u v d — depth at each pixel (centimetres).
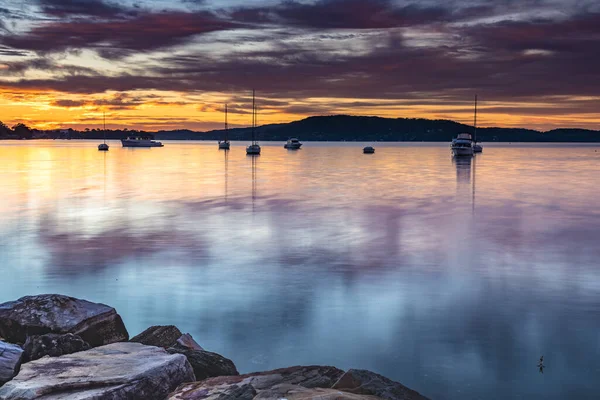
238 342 1357
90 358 910
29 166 9825
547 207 4353
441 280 1983
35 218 3506
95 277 1998
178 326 1473
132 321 1515
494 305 1680
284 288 1855
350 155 17462
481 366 1221
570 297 1772
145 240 2747
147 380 833
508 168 10219
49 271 2088
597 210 4172
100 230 3050
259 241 2734
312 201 4584
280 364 1227
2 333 1048
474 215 3822
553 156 17575
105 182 6431
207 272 2073
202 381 866
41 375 829
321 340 1370
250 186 6009
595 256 2433
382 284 1919
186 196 4903
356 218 3606
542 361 1245
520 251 2534
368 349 1316
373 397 786
